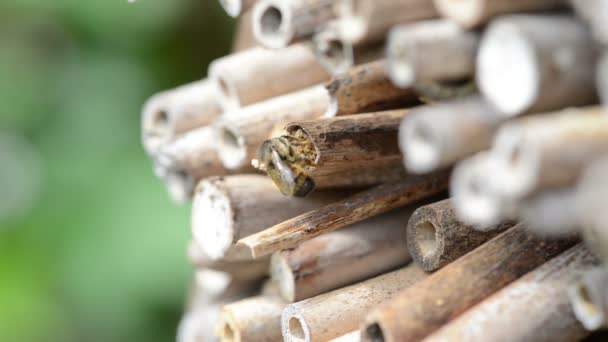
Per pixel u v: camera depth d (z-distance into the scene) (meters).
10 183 0.65
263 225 0.32
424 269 0.31
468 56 0.28
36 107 0.65
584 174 0.26
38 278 0.62
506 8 0.27
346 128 0.30
